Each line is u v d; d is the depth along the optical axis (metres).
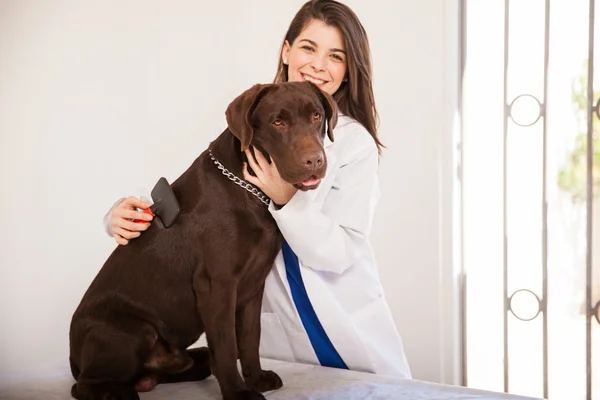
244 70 4.55
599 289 3.72
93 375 1.97
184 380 2.19
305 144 1.83
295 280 2.36
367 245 2.40
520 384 3.94
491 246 3.99
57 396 2.04
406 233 4.08
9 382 2.21
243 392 1.89
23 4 3.57
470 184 4.01
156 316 2.04
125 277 2.04
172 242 2.00
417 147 4.02
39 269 3.71
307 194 2.04
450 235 3.96
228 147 1.99
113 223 2.10
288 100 1.88
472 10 3.93
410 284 4.09
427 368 4.07
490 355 4.02
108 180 4.01
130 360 1.99
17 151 3.57
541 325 3.87
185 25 4.36
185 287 2.01
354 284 2.36
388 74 4.07
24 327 3.65
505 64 3.88
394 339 2.45
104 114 3.98
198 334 2.12
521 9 3.82
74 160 3.83
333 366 2.44
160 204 2.05
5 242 3.55
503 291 3.97
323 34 2.43
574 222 3.77
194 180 2.03
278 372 2.27
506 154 3.91
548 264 3.84
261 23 4.46
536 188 3.85
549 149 3.80
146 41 4.16
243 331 2.09
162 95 4.26
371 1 4.08
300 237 2.01
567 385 3.83
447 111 3.93
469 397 1.91
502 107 3.91
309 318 2.40
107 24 3.97
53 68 3.72
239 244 1.95
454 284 3.98
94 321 2.02
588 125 3.70
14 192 3.57
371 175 2.31
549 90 3.78
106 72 3.98
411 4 3.97
